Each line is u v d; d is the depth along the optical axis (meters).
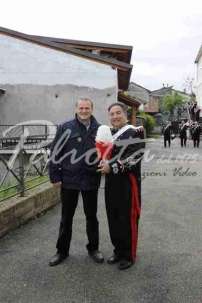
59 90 16.02
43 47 15.93
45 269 4.27
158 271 4.20
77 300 3.56
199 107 43.34
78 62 15.88
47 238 5.33
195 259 4.54
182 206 7.36
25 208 6.04
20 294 3.68
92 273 4.16
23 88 16.08
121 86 22.94
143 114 43.22
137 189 4.36
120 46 18.92
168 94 78.62
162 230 5.72
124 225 4.30
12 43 15.95
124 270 4.23
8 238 5.32
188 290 3.74
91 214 4.53
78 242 5.16
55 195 7.35
